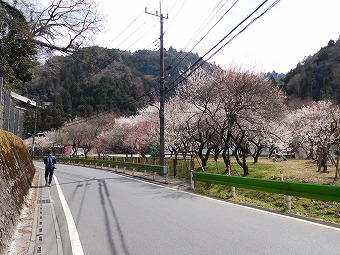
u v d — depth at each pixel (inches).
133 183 597.0
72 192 465.4
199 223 263.1
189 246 200.5
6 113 466.0
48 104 2871.6
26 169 531.2
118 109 2615.7
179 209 327.0
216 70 824.9
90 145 2327.8
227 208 331.6
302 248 192.4
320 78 2448.3
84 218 286.8
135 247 200.2
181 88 1087.0
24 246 203.2
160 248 197.5
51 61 728.3
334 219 287.0
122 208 334.3
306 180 524.1
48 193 453.1
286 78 2706.7
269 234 225.8
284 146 1078.4
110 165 1106.7
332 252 184.1
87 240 217.3
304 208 388.5
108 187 530.0
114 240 216.4
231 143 987.9
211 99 824.9
